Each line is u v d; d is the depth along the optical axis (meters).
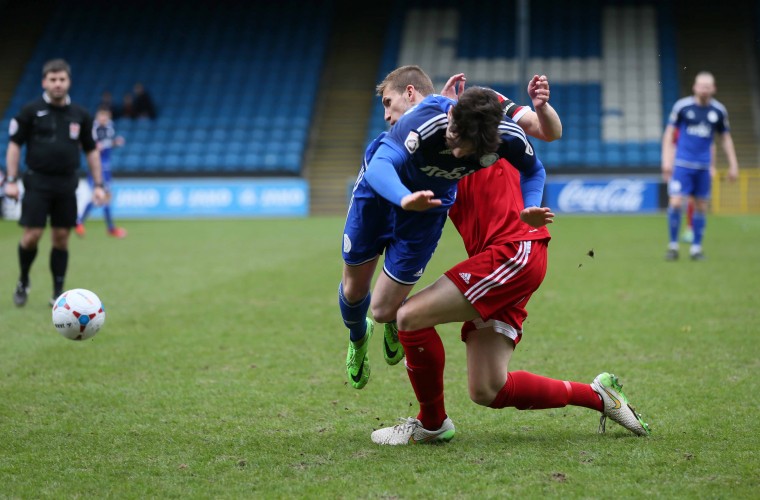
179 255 34.34
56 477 9.66
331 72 78.00
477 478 9.38
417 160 9.80
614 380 10.95
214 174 64.81
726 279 25.48
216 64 77.12
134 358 16.09
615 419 10.94
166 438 11.15
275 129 69.50
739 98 70.81
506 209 10.54
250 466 9.98
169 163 66.75
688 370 14.59
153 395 13.38
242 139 68.81
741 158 66.38
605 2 79.31
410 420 10.97
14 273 28.39
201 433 11.37
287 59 77.12
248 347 17.06
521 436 11.07
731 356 15.59
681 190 30.66
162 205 62.12
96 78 76.38
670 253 30.92
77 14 82.62
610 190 59.97
